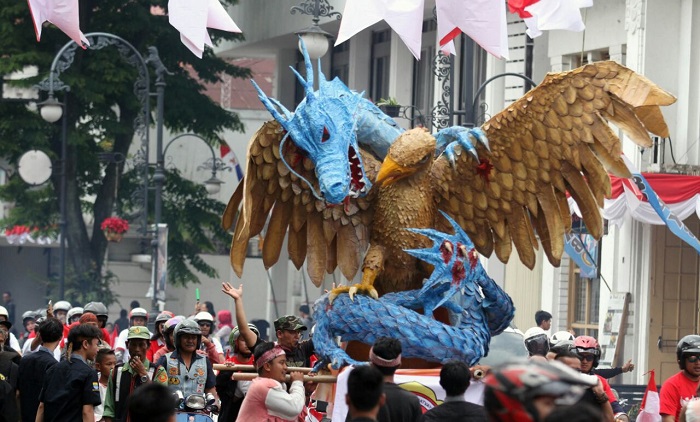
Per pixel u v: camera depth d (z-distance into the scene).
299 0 47.62
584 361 15.89
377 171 15.04
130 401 9.38
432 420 11.37
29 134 47.06
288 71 51.97
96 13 47.84
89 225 58.50
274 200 15.30
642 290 30.16
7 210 57.31
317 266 15.36
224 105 68.75
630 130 14.70
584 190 15.03
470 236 15.34
